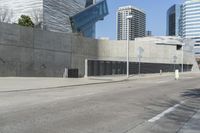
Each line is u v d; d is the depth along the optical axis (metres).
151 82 33.75
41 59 46.06
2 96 18.97
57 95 19.58
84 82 32.16
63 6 76.81
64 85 27.97
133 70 53.47
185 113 12.84
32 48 44.31
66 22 77.81
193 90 23.48
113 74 48.59
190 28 125.44
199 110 13.68
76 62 54.94
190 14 125.56
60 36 50.56
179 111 13.34
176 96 19.22
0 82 29.19
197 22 123.94
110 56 64.62
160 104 15.46
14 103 15.46
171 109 13.88
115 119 11.29
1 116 11.52
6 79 33.31
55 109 13.40
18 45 41.69
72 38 53.91
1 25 38.97
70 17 78.94
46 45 47.19
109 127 9.87
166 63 69.31
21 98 17.81
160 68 64.62
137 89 24.17
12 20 74.25
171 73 60.56
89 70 43.91
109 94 20.12
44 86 26.55
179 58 79.19
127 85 29.09
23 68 42.50
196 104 15.61
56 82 31.09
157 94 20.30
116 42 65.88
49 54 47.81
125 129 9.60
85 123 10.44
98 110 13.28
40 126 9.78
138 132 9.22
